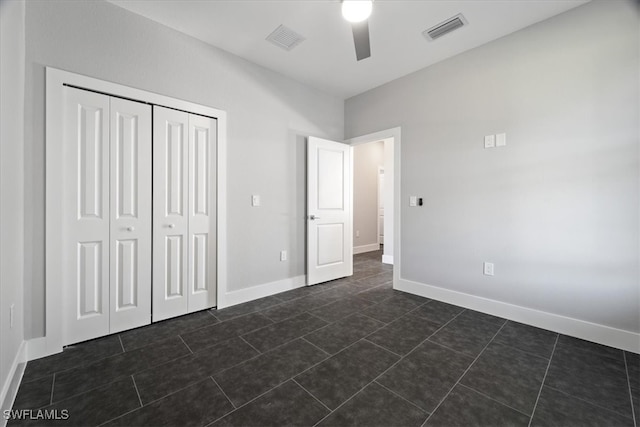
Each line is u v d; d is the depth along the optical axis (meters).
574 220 2.06
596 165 1.96
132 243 2.17
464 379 1.52
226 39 2.48
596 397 1.38
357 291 3.18
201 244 2.53
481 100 2.53
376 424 1.20
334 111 3.69
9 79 1.43
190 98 2.43
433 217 2.88
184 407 1.30
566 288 2.10
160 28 2.27
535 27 2.22
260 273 2.96
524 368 1.63
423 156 2.96
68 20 1.87
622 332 1.87
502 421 1.22
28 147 1.73
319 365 1.66
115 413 1.26
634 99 1.83
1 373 1.27
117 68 2.06
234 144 2.73
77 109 1.92
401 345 1.91
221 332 2.12
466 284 2.64
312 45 2.57
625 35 1.85
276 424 1.20
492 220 2.47
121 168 2.11
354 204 5.86
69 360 1.72
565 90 2.08
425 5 2.03
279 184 3.12
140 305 2.21
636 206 1.83
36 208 1.76
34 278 1.75
